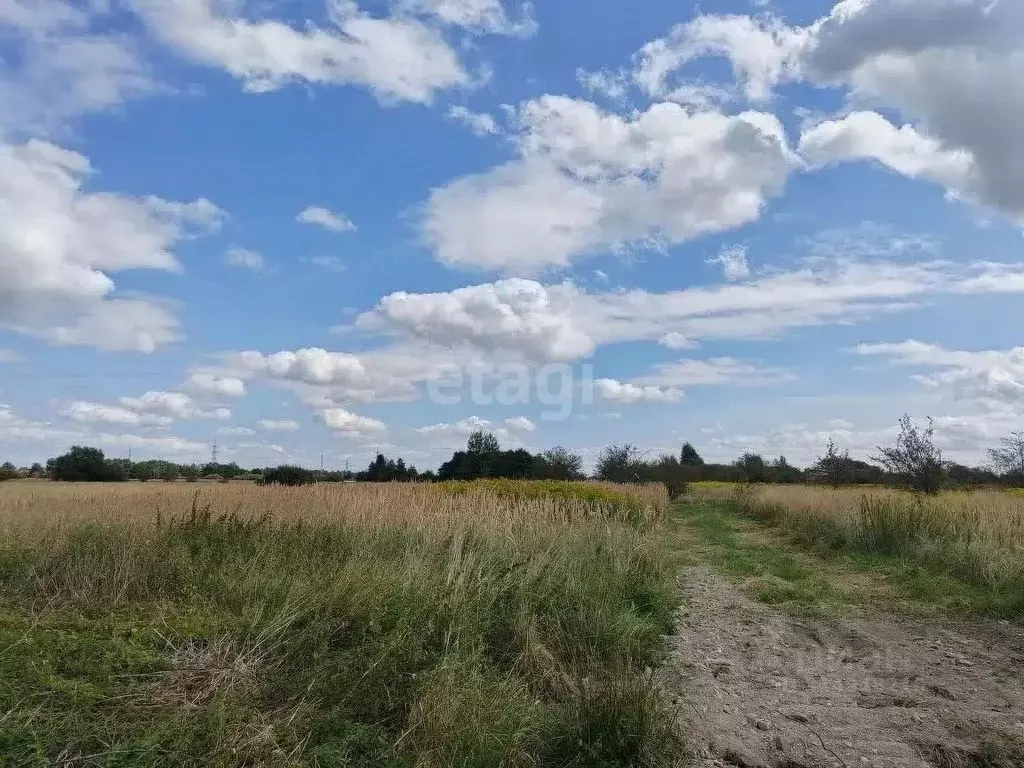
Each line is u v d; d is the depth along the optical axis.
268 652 5.25
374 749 4.24
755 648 7.32
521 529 10.98
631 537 11.77
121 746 3.74
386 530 10.23
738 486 40.41
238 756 3.85
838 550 14.30
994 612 8.63
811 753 4.61
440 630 5.88
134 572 7.18
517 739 4.25
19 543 8.45
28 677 4.42
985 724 5.07
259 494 15.63
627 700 4.66
